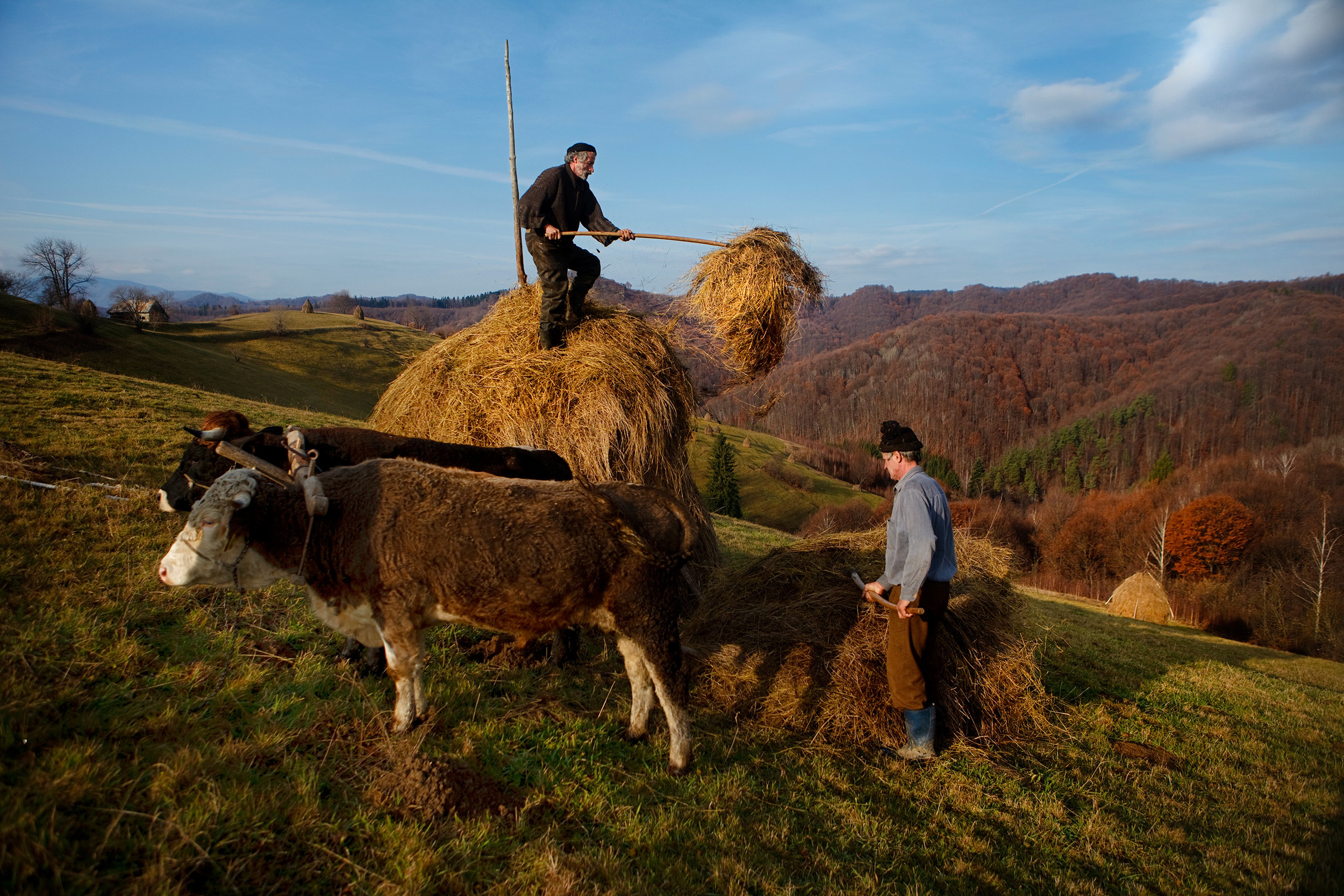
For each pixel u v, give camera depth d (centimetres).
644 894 297
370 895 269
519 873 295
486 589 379
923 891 343
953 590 604
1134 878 394
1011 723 566
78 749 293
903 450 487
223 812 283
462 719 413
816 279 640
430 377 657
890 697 513
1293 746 700
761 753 462
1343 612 3108
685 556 429
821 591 586
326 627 491
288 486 389
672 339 687
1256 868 421
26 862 236
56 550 503
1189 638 1928
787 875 338
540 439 618
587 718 452
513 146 709
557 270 619
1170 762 577
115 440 889
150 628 429
